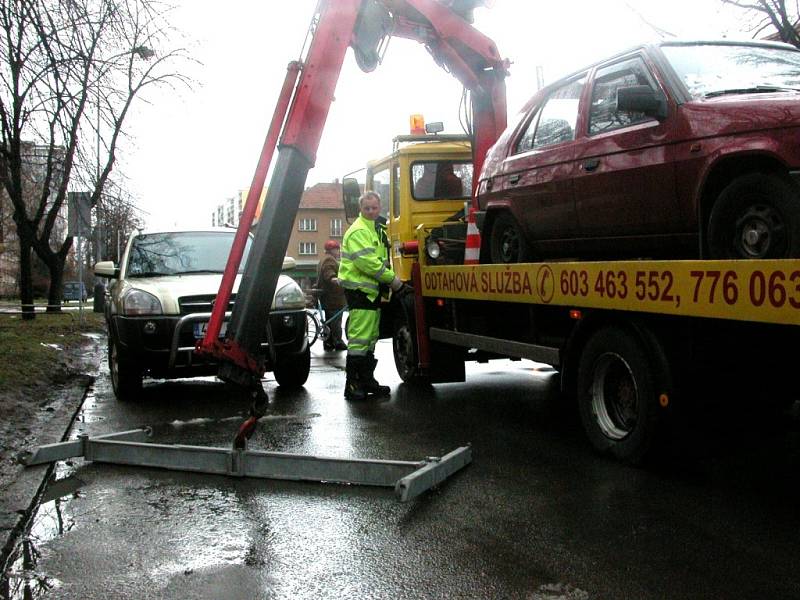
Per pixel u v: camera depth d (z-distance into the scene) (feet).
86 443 18.28
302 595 10.82
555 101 22.12
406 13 26.94
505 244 24.12
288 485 16.22
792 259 13.33
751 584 10.73
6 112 48.32
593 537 12.63
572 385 18.79
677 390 15.55
